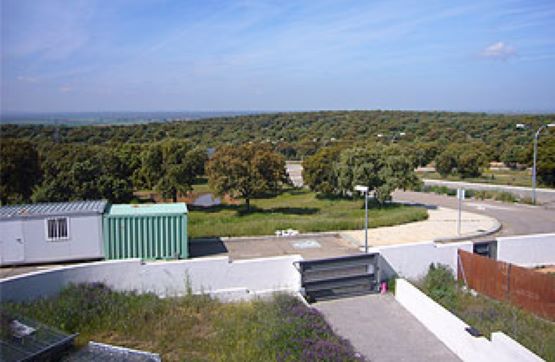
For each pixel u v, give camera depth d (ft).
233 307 40.14
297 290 43.88
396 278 45.73
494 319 38.78
